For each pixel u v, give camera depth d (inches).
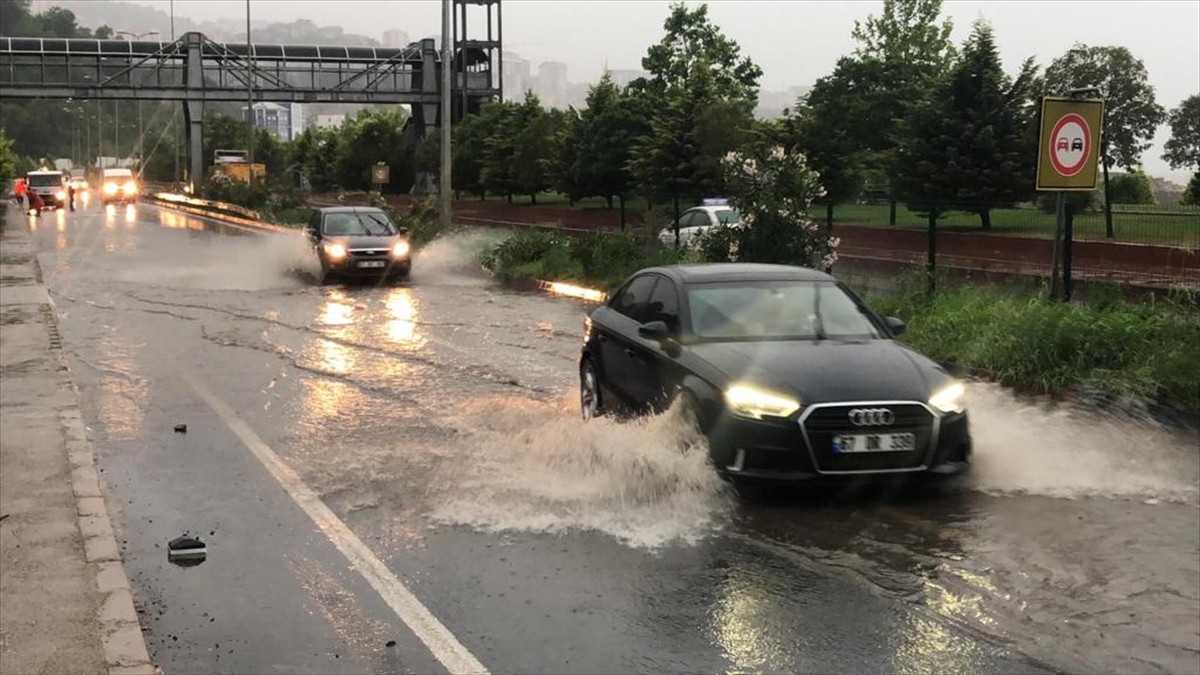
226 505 281.0
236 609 213.0
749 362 286.2
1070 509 275.0
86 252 1228.5
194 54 2615.7
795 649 193.5
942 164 1055.6
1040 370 433.1
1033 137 1045.2
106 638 188.5
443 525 262.4
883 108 1379.2
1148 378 392.5
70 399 399.9
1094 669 184.2
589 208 1552.7
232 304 749.3
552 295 818.8
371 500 283.4
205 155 4249.5
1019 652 191.3
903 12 1402.6
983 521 265.1
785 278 340.5
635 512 270.8
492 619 207.6
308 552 245.0
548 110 1921.8
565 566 235.1
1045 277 607.8
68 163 5374.0
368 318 675.4
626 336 342.0
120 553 244.5
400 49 2714.1
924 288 573.6
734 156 596.4
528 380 457.4
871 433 269.0
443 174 1169.4
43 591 210.1
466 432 356.2
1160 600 214.7
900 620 205.9
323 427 369.1
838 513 270.7
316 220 959.6
